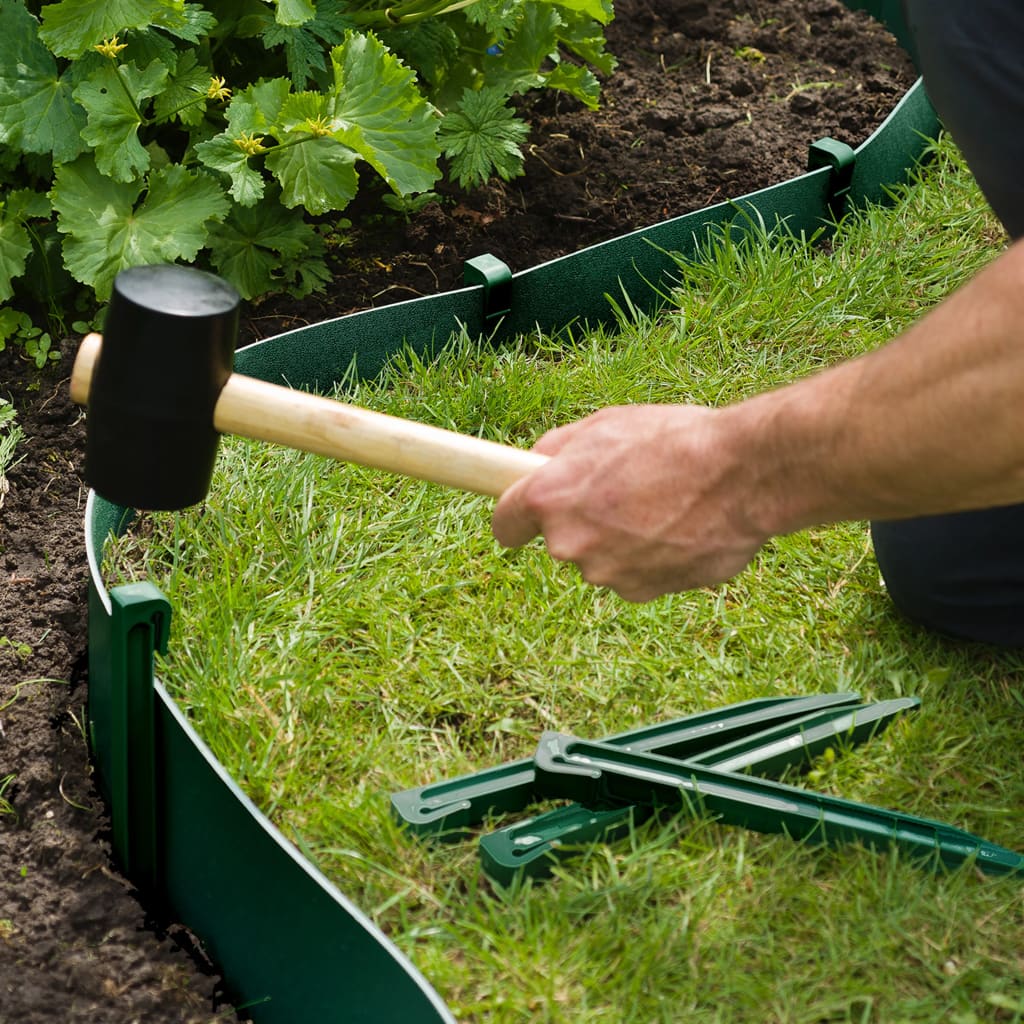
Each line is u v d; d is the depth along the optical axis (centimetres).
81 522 219
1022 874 164
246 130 241
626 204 294
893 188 309
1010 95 174
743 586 210
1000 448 116
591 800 168
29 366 245
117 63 237
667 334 262
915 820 165
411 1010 138
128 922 166
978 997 153
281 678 186
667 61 339
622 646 199
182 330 138
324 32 258
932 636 201
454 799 169
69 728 188
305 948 149
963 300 115
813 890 162
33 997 155
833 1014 152
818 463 126
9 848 173
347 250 276
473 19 267
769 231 287
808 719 181
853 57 344
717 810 167
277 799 173
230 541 209
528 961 154
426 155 245
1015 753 183
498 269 250
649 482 136
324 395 242
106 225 237
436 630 200
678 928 157
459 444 149
